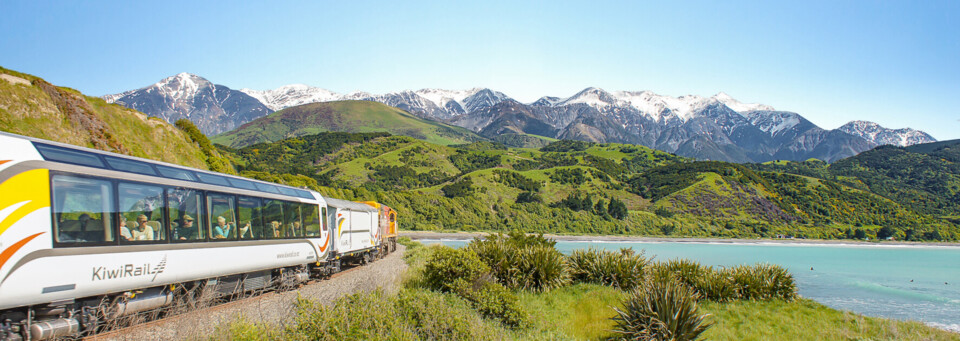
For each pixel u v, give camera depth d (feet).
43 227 27.25
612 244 335.88
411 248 144.87
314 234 61.77
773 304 73.77
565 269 72.18
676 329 47.65
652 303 49.83
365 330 29.30
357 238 86.43
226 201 43.96
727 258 256.32
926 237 493.77
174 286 37.73
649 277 70.59
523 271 68.33
